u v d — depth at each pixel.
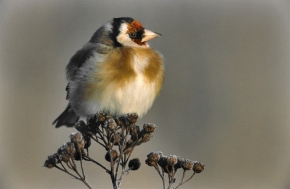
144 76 8.62
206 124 15.25
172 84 15.84
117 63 8.54
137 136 7.39
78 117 9.90
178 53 16.58
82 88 8.66
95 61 8.59
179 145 14.74
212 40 16.70
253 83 16.00
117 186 7.12
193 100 15.65
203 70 16.30
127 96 8.54
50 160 6.96
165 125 15.06
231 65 16.41
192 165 7.08
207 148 14.61
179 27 16.91
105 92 8.51
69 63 9.15
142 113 8.88
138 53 8.70
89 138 7.33
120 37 8.83
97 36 8.96
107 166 13.46
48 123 15.16
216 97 15.66
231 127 15.10
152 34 8.91
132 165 7.32
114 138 7.27
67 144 6.98
